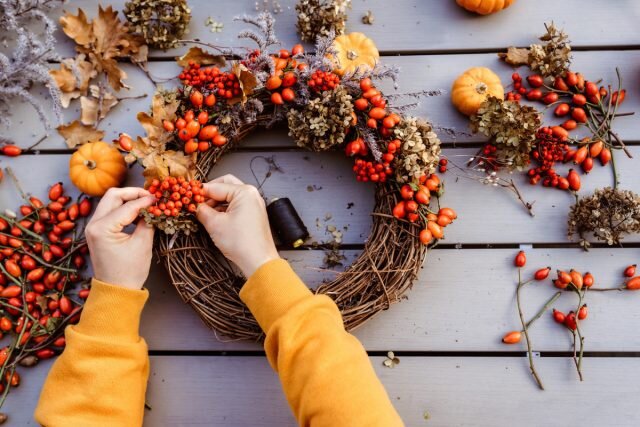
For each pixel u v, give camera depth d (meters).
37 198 1.05
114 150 1.01
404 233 0.97
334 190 1.06
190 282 0.96
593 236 1.04
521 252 1.03
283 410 1.02
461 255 1.04
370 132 0.96
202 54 1.03
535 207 1.05
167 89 1.07
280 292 0.87
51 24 0.98
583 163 1.04
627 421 1.01
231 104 0.97
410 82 1.08
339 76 0.99
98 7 1.08
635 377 1.01
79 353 0.90
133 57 1.06
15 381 1.00
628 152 1.05
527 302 1.03
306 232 1.00
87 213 1.03
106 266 0.92
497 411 1.01
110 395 0.90
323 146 0.95
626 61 1.08
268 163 1.06
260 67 0.96
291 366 0.83
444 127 1.01
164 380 1.02
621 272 1.04
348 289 0.96
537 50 1.03
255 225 0.91
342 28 1.04
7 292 1.00
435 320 1.03
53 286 1.02
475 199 1.05
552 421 1.01
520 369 1.02
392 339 1.03
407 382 1.02
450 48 1.08
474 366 1.02
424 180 0.97
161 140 0.96
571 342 1.02
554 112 1.06
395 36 1.09
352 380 0.81
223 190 0.94
